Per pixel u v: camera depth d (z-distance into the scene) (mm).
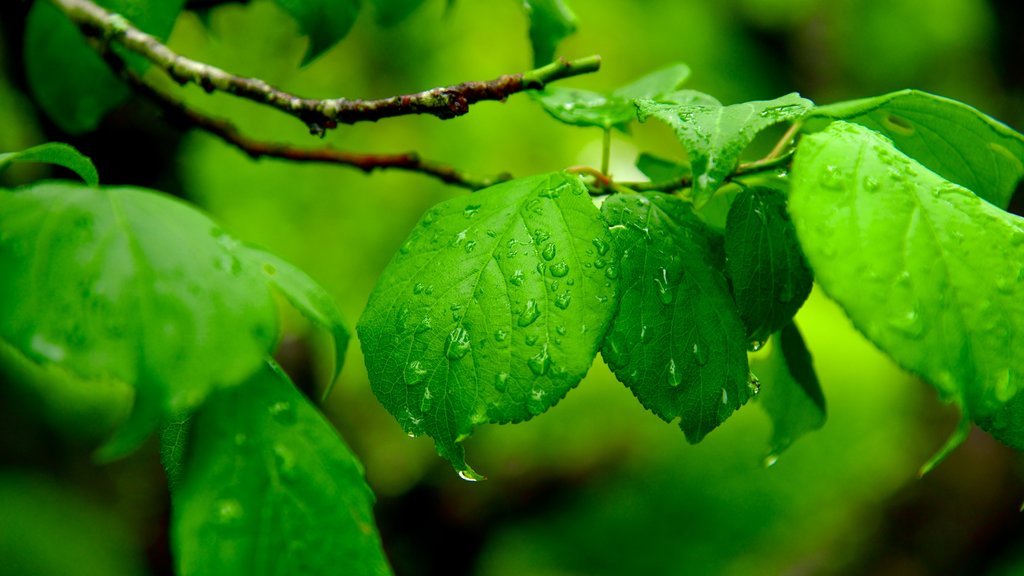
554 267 669
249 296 639
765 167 693
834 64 2533
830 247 646
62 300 628
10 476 1540
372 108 719
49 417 1563
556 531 2438
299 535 645
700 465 2666
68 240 633
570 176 682
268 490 645
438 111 711
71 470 1628
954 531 2205
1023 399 645
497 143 2045
